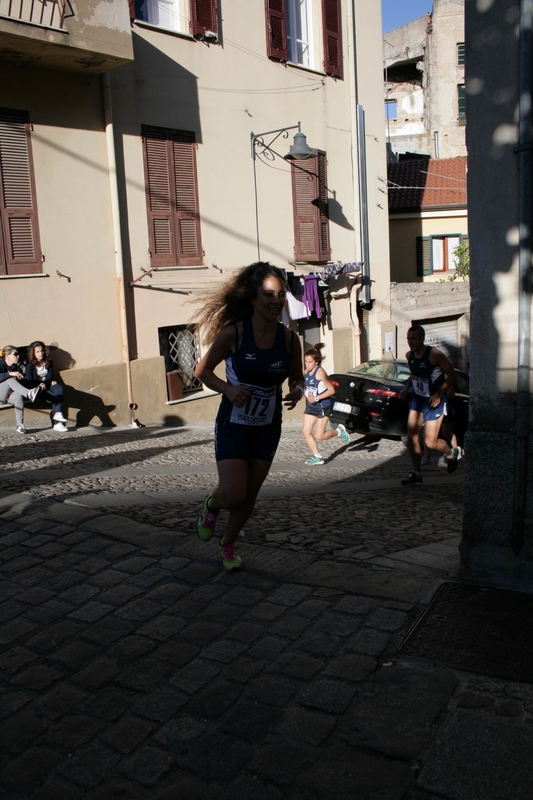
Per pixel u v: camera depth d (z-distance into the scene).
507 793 2.50
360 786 2.55
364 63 18.09
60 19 10.17
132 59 11.12
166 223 13.19
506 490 4.00
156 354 13.18
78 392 11.81
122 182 12.36
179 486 7.09
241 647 3.46
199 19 13.42
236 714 2.97
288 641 3.50
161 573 4.30
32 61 10.80
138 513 5.54
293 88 15.85
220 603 3.90
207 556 4.52
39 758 2.76
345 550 4.71
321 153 16.62
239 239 14.71
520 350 3.88
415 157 31.77
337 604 3.84
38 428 11.16
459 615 3.70
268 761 2.70
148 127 12.73
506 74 3.83
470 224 3.99
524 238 3.83
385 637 3.50
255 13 14.76
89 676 3.28
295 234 16.12
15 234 10.95
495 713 2.92
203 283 13.95
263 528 5.30
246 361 3.83
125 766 2.70
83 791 2.59
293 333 4.02
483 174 3.93
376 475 8.99
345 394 11.97
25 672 3.33
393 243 26.50
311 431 9.65
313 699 3.04
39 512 5.50
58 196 11.44
